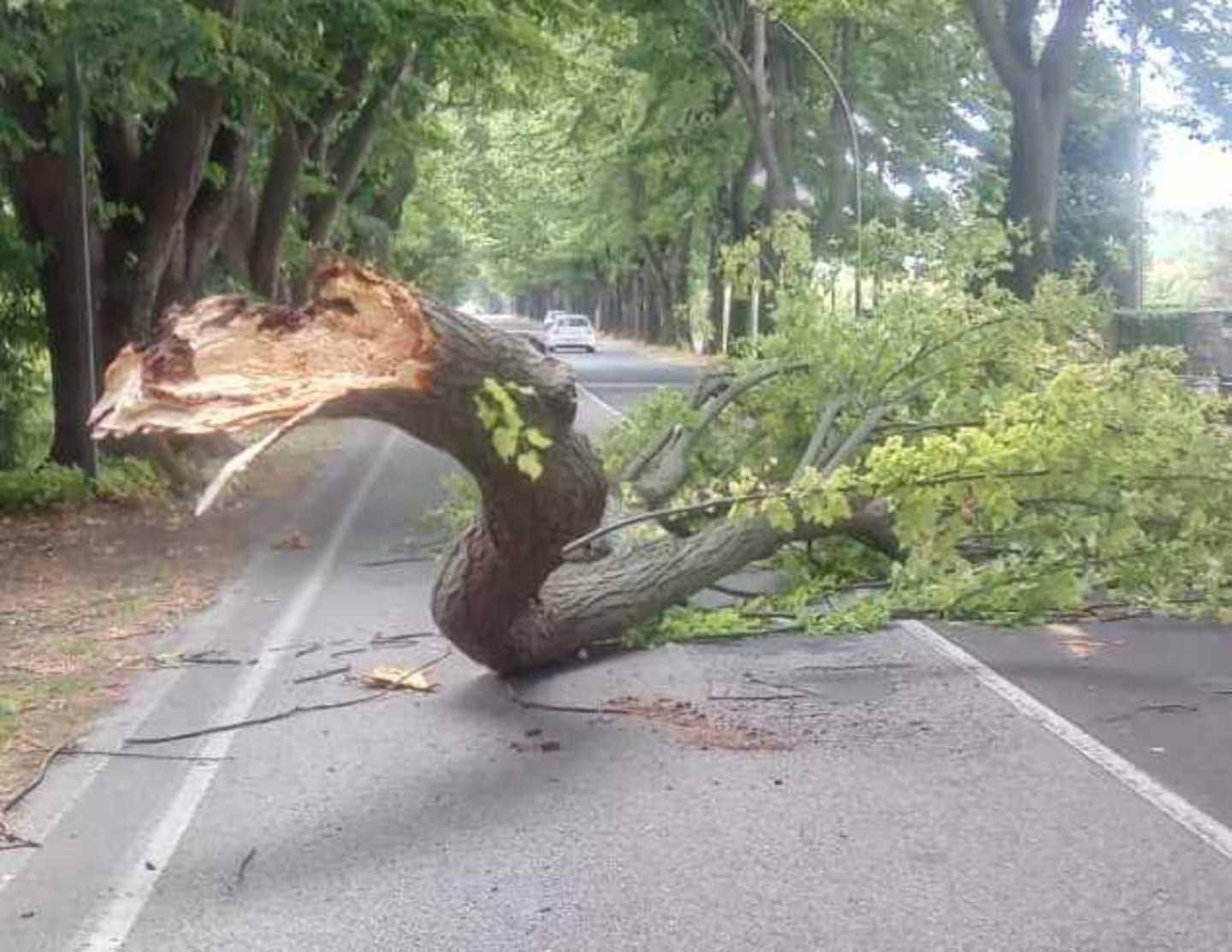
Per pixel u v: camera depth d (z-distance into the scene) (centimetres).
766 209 3017
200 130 1551
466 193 5491
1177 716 753
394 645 917
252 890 544
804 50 3069
